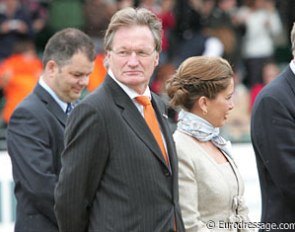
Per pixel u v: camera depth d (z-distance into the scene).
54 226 11.73
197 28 28.84
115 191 9.91
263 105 11.86
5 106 24.45
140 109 10.37
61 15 28.77
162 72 25.59
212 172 11.16
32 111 11.92
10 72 23.89
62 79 12.07
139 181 9.94
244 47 29.73
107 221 9.88
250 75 29.59
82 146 9.88
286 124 11.70
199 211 11.14
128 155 9.93
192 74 11.21
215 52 27.48
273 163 11.70
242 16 29.75
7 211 17.12
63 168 10.02
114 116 9.98
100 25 26.92
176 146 11.19
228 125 23.09
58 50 12.06
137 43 10.04
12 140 11.92
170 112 16.75
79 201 9.93
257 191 19.06
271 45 30.17
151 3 28.47
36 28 28.86
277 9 32.84
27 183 11.62
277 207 11.87
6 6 27.45
